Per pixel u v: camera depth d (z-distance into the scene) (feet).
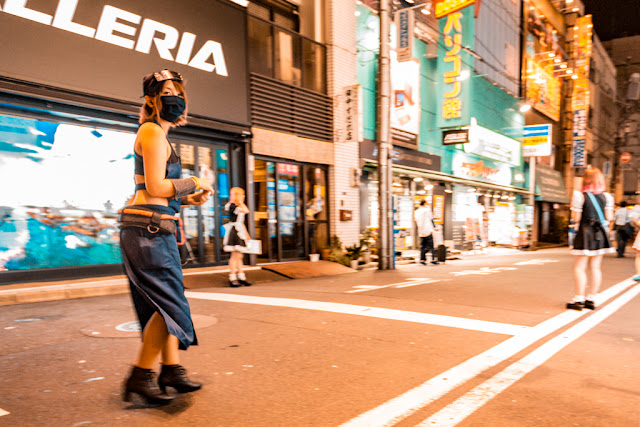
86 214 23.06
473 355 10.53
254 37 32.19
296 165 35.35
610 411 7.38
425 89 52.85
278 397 7.88
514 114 75.25
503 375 9.14
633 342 11.91
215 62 28.32
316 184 37.09
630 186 151.84
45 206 21.48
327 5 38.32
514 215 76.74
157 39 24.91
